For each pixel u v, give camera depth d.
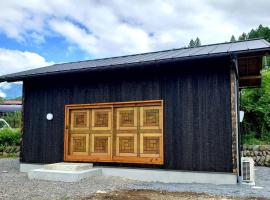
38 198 5.55
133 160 8.12
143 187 6.71
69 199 5.44
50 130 9.32
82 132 8.93
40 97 9.57
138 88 8.31
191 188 6.56
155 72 8.15
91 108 8.86
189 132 7.62
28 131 9.62
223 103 7.37
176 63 7.71
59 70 8.58
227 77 7.40
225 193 6.00
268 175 8.86
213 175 7.26
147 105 8.17
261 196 5.73
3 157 14.43
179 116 7.77
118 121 8.50
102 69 8.12
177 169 7.64
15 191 6.18
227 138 7.23
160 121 7.95
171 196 5.64
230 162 7.16
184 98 7.77
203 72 7.64
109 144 8.52
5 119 21.73
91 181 7.44
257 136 13.38
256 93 13.79
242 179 7.31
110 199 5.39
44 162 9.29
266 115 13.20
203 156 7.42
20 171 9.45
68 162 8.91
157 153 7.92
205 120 7.50
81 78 9.06
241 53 6.68
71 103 9.12
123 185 6.98
